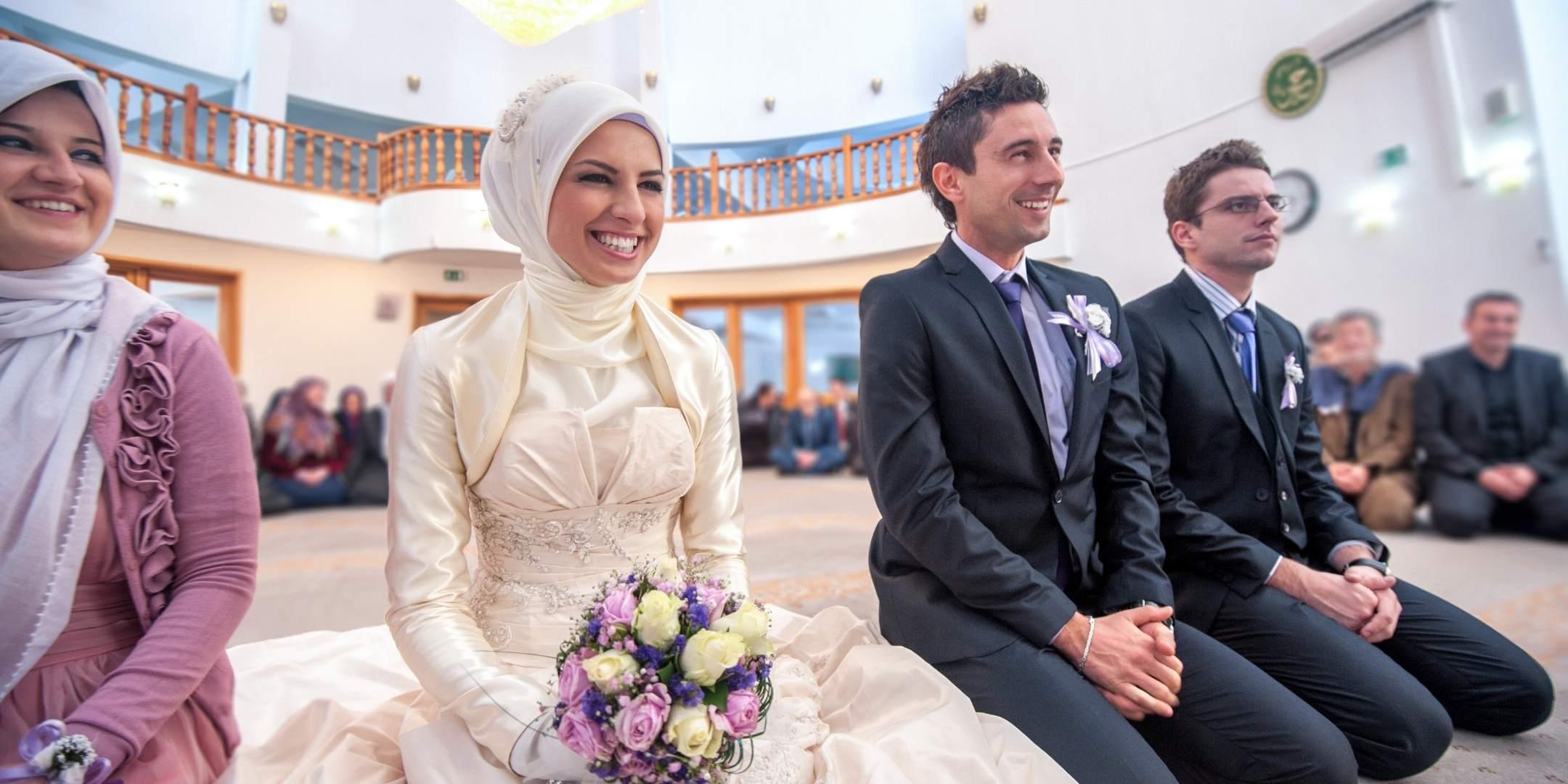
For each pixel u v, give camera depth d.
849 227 3.50
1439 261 2.84
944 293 1.33
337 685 1.51
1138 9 2.55
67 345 0.80
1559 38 2.56
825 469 7.34
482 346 1.06
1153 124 2.51
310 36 3.76
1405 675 1.23
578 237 1.01
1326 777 1.03
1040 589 1.16
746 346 8.41
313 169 4.85
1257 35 2.66
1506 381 2.66
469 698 0.88
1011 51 2.68
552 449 1.03
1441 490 2.77
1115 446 1.38
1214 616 1.42
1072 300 1.38
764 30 3.43
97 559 0.79
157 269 5.01
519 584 1.08
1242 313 1.60
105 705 0.72
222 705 0.89
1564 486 2.48
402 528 1.00
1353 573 1.39
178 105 5.70
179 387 0.85
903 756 0.93
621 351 1.14
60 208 0.79
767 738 0.96
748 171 3.58
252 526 0.88
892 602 1.34
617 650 0.77
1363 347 3.00
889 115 3.45
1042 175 1.26
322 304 5.82
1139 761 0.98
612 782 0.79
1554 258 2.62
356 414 5.69
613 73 3.27
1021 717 1.08
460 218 3.67
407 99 3.68
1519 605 2.00
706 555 1.23
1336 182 2.93
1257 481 1.52
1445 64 2.71
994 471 1.29
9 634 0.73
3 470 0.74
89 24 4.61
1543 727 1.40
